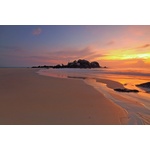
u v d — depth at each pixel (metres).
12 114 3.47
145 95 4.19
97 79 5.41
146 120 3.38
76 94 4.29
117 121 3.36
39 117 3.40
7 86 4.83
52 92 4.42
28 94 4.24
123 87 4.60
